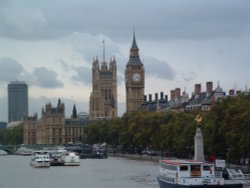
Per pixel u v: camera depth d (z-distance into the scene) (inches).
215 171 6678.2
